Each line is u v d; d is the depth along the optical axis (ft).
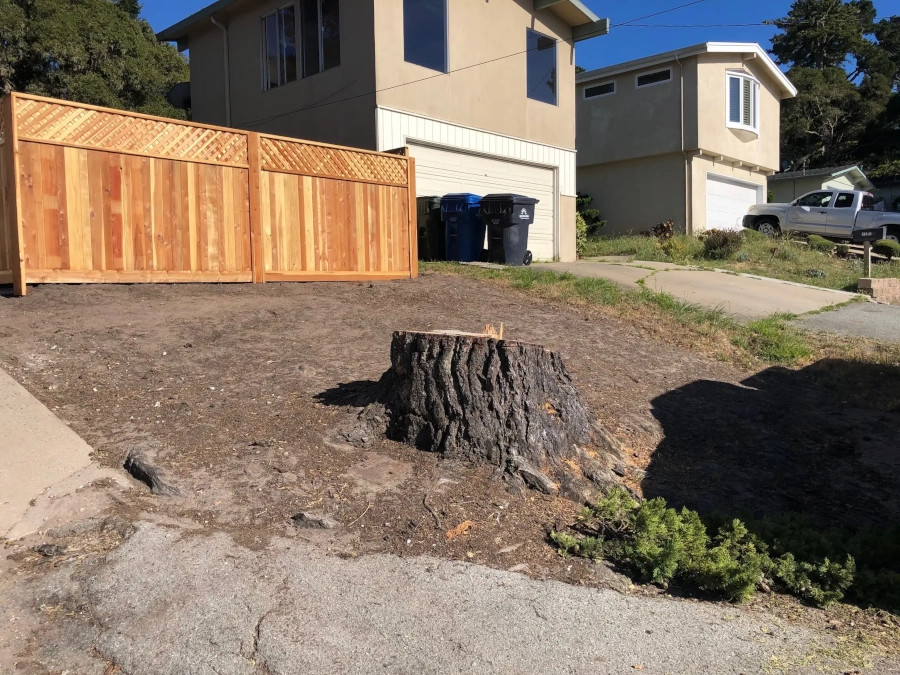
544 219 53.42
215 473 14.01
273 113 48.21
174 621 9.64
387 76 40.98
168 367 19.44
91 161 24.88
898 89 157.79
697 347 28.09
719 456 18.11
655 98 69.00
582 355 24.40
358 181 32.91
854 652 10.16
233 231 28.73
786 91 80.38
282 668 8.83
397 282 32.99
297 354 21.27
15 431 14.89
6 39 67.26
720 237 55.98
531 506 13.80
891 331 33.01
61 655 9.02
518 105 50.19
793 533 13.82
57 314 22.11
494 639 9.71
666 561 11.82
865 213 65.10
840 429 20.80
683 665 9.50
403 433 15.61
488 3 47.32
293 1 46.21
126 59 74.79
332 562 11.38
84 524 11.98
